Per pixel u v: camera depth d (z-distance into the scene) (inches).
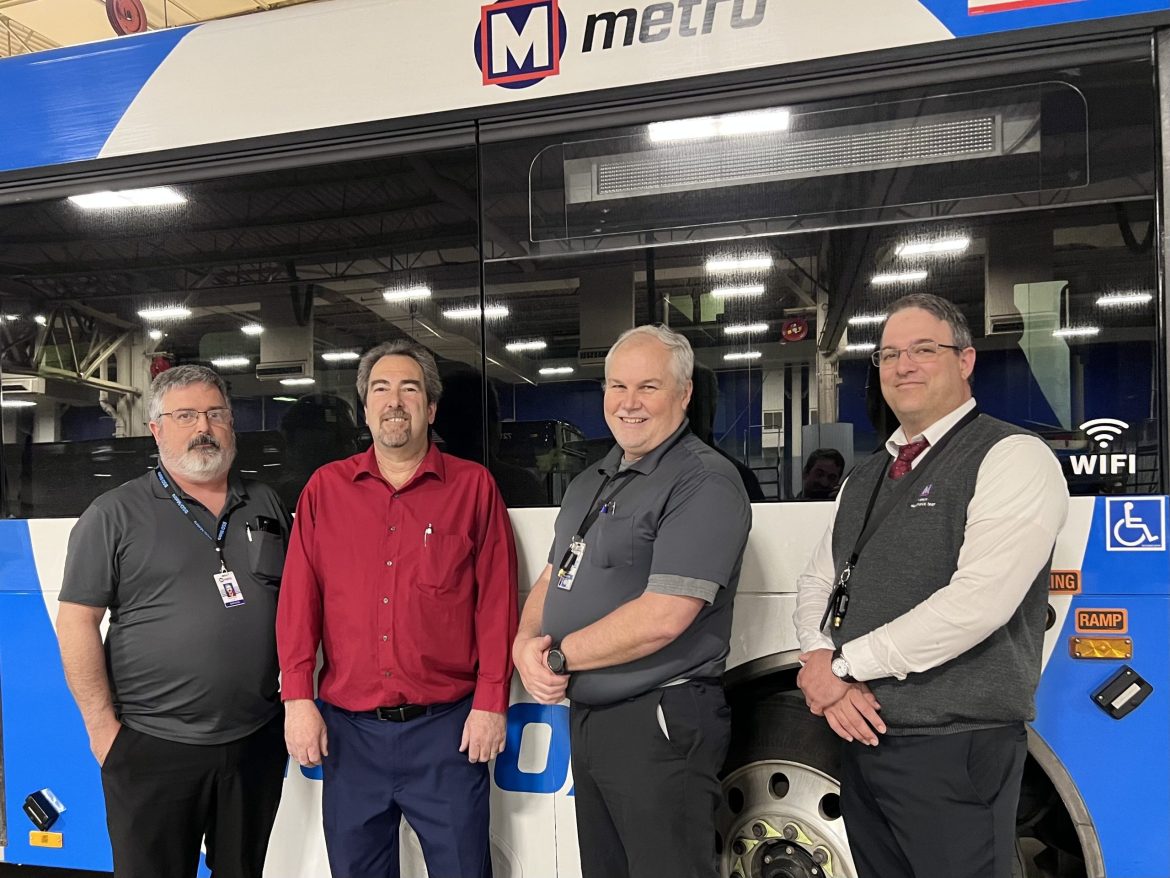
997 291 83.3
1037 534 66.6
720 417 89.9
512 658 89.5
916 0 84.1
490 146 94.7
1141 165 80.0
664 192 90.5
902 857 75.3
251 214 101.6
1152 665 79.4
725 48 88.4
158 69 103.6
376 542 88.4
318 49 98.9
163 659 88.6
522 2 93.0
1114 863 80.3
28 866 106.4
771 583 88.6
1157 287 79.7
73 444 107.7
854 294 86.5
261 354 102.0
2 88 108.5
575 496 86.0
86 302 107.0
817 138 87.0
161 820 88.7
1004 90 82.7
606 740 77.6
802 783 89.3
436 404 96.0
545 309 93.9
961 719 68.9
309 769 100.0
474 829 88.5
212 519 93.7
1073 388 81.7
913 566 71.4
